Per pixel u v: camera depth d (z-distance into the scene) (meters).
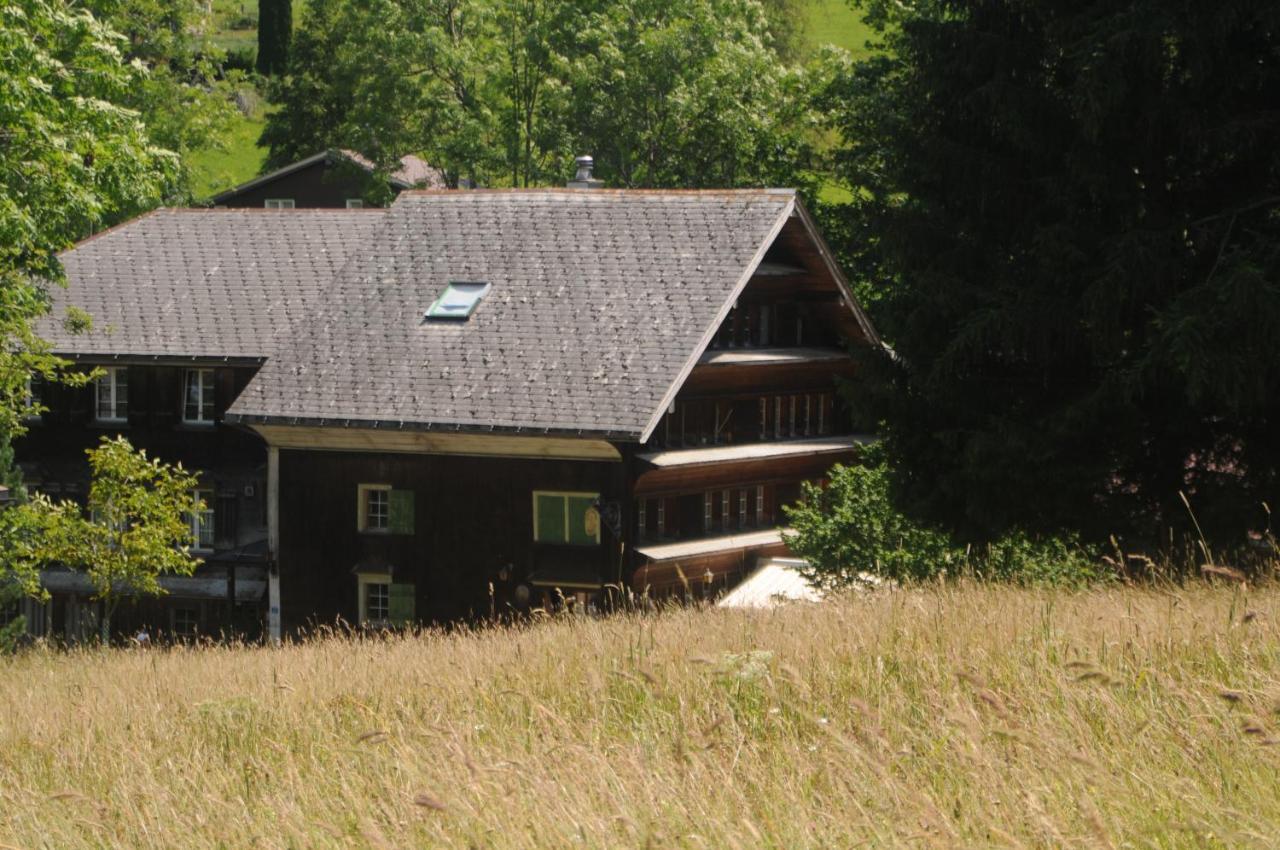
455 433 43.81
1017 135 30.11
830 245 60.75
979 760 9.12
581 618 22.16
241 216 55.16
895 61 59.53
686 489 45.56
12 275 35.94
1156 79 28.64
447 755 11.77
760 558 47.78
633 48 74.56
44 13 32.59
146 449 50.53
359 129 80.69
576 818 8.98
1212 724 9.91
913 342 31.27
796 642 15.15
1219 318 26.06
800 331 50.56
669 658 14.77
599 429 42.38
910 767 9.77
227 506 49.91
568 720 13.14
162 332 50.56
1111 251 28.22
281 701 16.61
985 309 29.69
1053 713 10.72
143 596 49.53
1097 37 28.06
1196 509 29.12
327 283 52.19
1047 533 30.25
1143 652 12.12
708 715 12.45
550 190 50.84
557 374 44.47
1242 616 13.23
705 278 46.31
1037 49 31.06
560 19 78.19
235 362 49.16
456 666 17.05
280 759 13.55
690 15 76.38
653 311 45.69
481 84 82.06
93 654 30.38
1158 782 8.79
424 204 51.66
